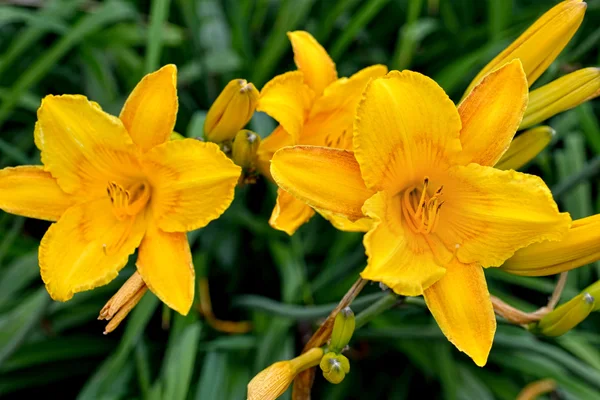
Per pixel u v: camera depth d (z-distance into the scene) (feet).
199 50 2.10
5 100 2.07
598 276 2.12
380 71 1.72
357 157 1.57
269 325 1.99
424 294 1.59
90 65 2.14
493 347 1.94
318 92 1.74
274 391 1.60
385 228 1.58
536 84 2.03
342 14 2.31
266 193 2.18
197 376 1.99
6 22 2.16
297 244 2.08
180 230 1.65
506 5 2.15
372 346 2.11
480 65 2.18
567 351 2.07
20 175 1.67
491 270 2.06
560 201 2.16
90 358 2.10
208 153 1.63
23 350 1.99
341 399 2.08
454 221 1.62
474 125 1.60
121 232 1.68
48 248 1.66
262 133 2.10
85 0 2.19
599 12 2.26
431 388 2.16
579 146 2.16
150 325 2.11
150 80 1.65
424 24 2.18
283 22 2.16
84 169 1.68
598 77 1.65
